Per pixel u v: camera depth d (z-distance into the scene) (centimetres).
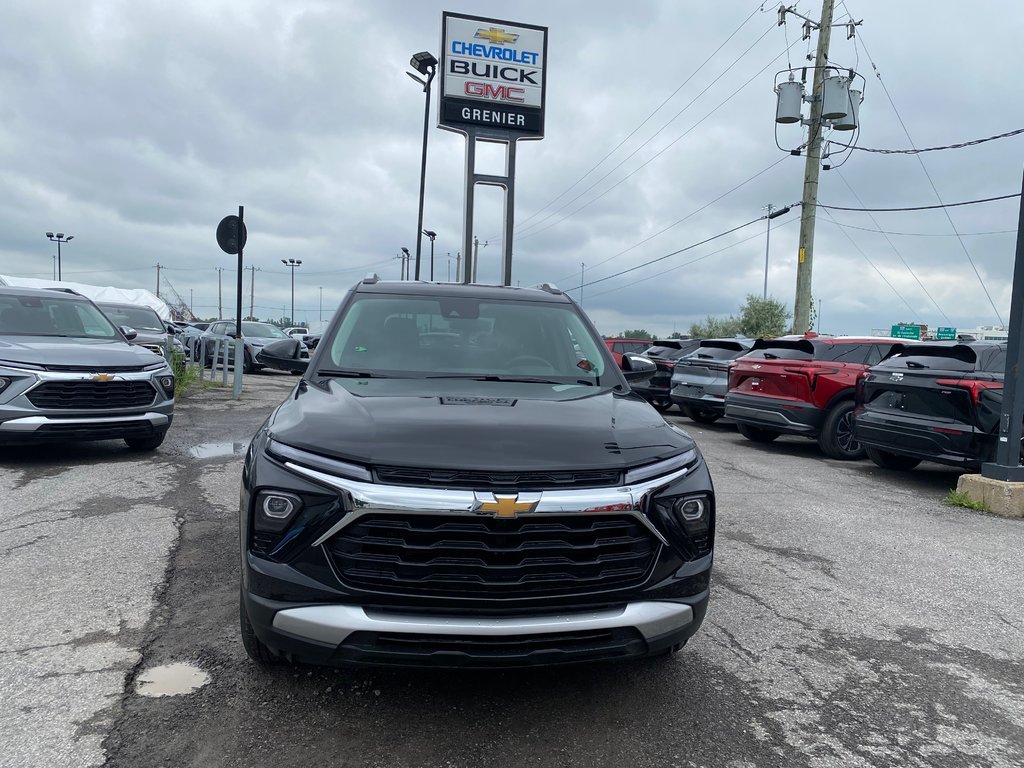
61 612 372
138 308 1593
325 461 261
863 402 855
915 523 626
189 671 317
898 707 312
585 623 257
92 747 260
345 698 300
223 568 441
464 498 250
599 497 260
